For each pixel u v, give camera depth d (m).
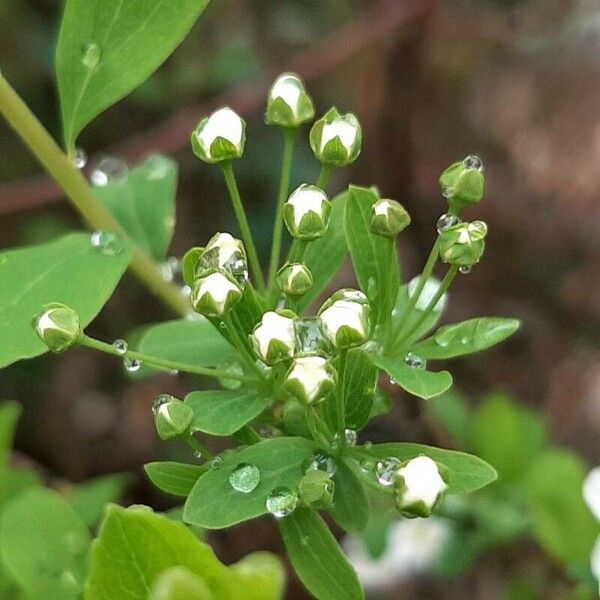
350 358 0.13
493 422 0.21
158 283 0.18
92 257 0.14
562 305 0.32
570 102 0.33
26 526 0.14
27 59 0.32
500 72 0.32
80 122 0.16
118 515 0.10
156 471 0.13
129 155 0.26
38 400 0.29
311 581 0.13
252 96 0.27
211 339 0.14
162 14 0.15
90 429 0.29
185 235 0.32
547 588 0.21
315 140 0.14
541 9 0.32
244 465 0.13
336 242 0.14
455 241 0.13
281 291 0.14
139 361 0.14
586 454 0.30
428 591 0.24
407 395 0.18
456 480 0.13
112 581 0.11
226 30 0.32
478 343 0.14
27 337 0.14
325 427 0.13
